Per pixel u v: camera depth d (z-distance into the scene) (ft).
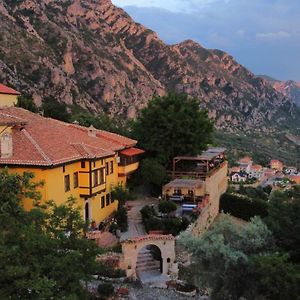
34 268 69.87
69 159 133.49
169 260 121.80
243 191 332.60
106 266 117.19
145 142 205.67
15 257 68.74
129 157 185.68
